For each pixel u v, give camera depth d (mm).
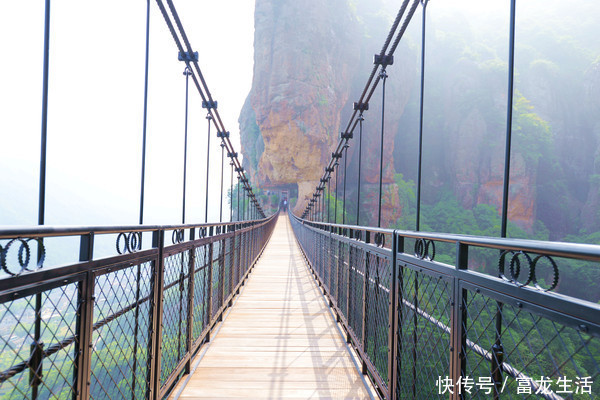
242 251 6246
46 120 1460
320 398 2350
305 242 10984
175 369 2225
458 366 1196
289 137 53562
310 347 3309
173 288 2195
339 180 55156
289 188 63531
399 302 1835
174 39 3584
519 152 53062
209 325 3391
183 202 3455
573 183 53062
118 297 1378
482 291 1065
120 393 1311
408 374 1669
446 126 61312
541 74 59125
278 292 5848
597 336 636
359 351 2822
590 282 35625
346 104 62844
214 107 4699
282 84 53438
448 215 54938
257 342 3426
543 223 51344
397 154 63656
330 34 55938
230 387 2475
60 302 1007
